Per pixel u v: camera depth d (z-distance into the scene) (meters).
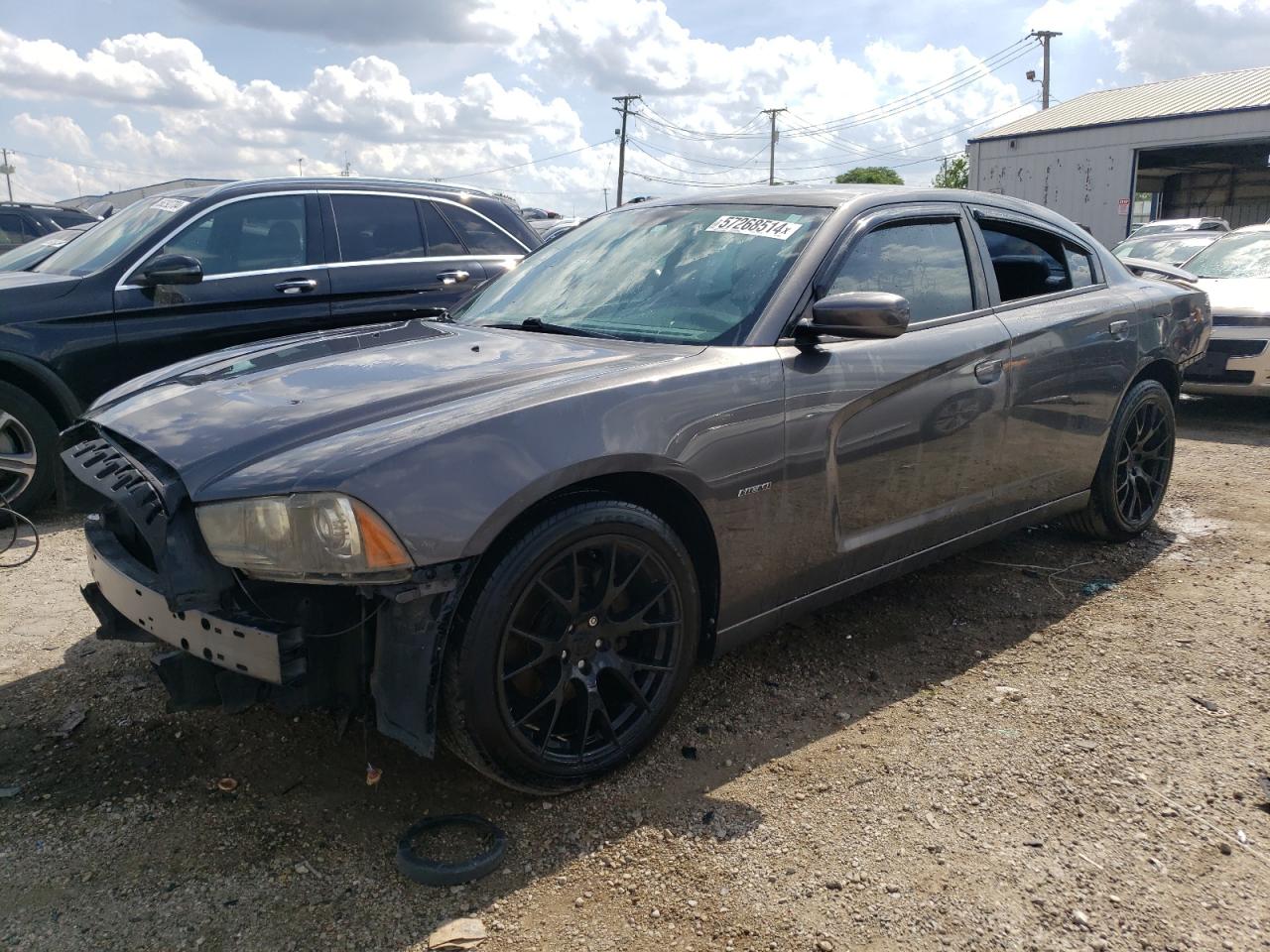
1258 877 2.34
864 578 3.38
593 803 2.63
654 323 3.19
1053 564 4.45
